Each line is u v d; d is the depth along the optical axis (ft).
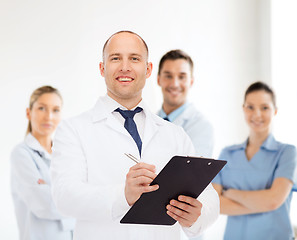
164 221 4.33
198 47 11.19
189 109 9.02
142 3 10.85
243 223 7.86
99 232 4.56
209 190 4.99
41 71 10.20
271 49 11.30
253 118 8.20
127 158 4.78
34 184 8.43
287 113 10.87
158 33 10.93
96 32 10.59
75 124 4.90
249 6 11.57
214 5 11.37
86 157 4.72
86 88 10.44
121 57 4.83
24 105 10.02
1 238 9.52
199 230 4.64
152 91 10.44
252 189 7.90
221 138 11.20
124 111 5.01
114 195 4.23
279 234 7.70
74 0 10.48
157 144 5.03
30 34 10.20
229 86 11.35
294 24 10.93
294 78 10.85
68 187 4.38
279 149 7.93
